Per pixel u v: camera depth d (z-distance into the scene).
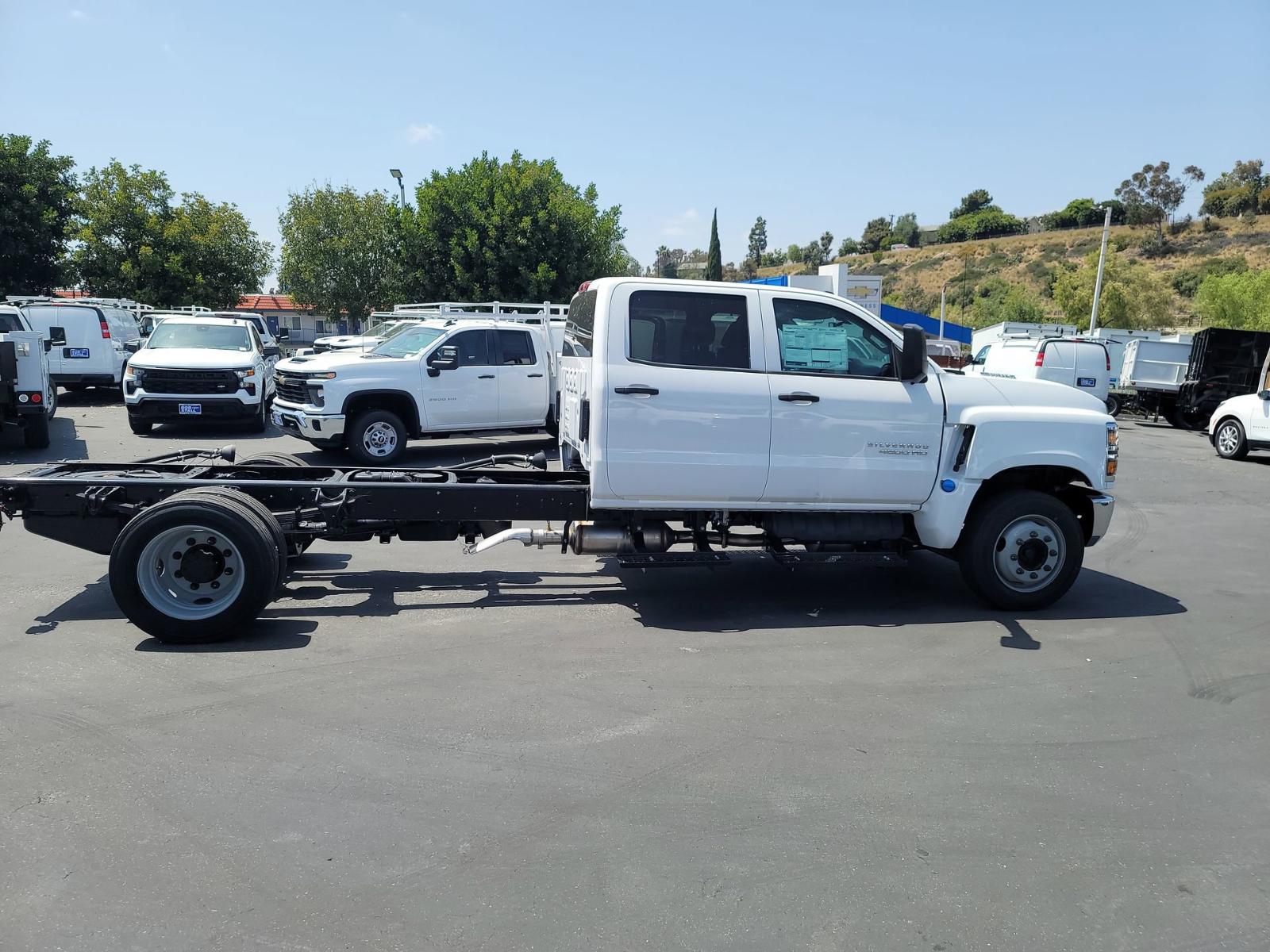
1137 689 4.98
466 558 7.66
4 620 5.77
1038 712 4.64
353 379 11.95
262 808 3.53
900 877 3.18
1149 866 3.29
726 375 5.86
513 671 5.03
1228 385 21.61
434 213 26.62
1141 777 3.97
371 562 7.49
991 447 6.07
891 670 5.19
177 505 5.21
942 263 93.88
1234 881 3.21
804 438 5.95
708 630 5.83
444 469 6.80
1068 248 84.12
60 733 4.15
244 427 16.08
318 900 2.97
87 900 2.94
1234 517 10.51
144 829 3.37
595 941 2.79
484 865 3.19
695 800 3.67
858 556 6.18
